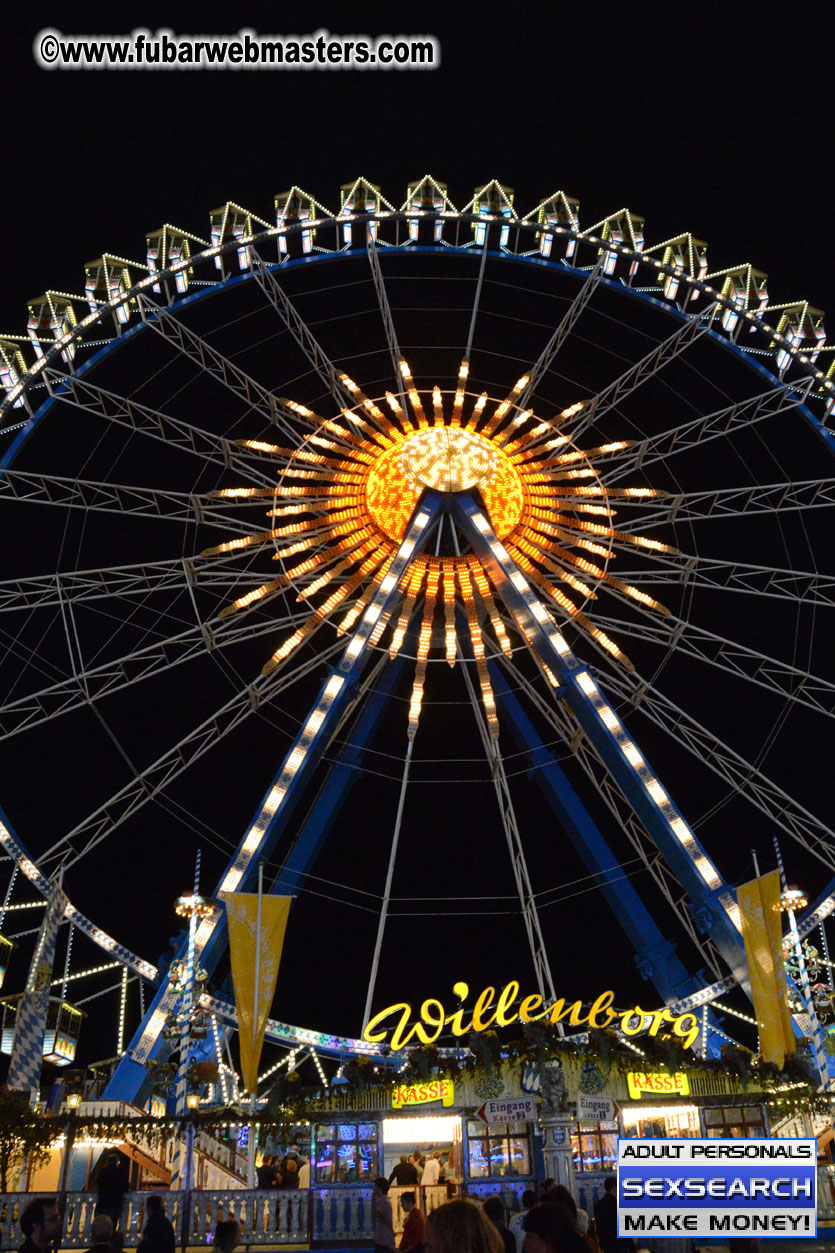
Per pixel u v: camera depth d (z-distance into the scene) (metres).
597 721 32.94
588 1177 22.08
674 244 39.28
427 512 36.22
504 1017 25.59
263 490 36.50
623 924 34.34
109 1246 9.00
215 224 38.44
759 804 32.47
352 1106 24.06
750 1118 22.75
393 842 33.53
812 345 38.06
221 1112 21.88
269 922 26.42
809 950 28.67
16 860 30.11
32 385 34.66
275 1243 20.09
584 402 37.84
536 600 34.47
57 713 32.06
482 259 39.66
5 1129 20.67
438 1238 4.50
